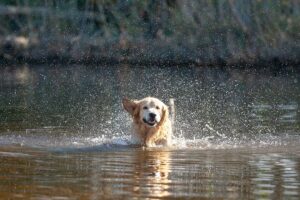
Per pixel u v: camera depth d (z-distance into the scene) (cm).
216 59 6431
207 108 3656
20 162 2173
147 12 6756
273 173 2033
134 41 6600
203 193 1783
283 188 1845
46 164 2142
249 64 6397
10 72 5659
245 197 1748
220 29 6544
